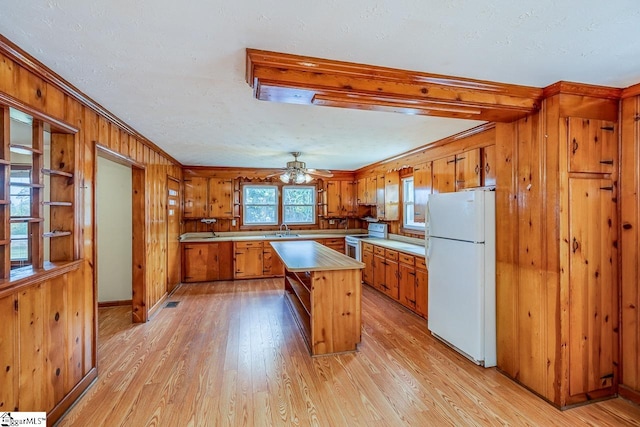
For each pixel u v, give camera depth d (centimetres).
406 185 542
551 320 221
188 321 381
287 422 200
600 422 202
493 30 149
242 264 597
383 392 234
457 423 200
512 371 252
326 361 282
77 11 133
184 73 196
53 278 199
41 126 194
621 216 227
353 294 304
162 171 452
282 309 427
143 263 375
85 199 239
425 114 226
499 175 264
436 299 325
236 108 262
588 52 171
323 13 136
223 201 617
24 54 167
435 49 168
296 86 178
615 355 229
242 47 165
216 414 208
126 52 170
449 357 289
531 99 223
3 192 163
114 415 207
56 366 201
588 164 220
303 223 693
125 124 304
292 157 505
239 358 286
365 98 194
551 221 219
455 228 294
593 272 223
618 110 227
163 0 126
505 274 259
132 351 299
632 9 132
